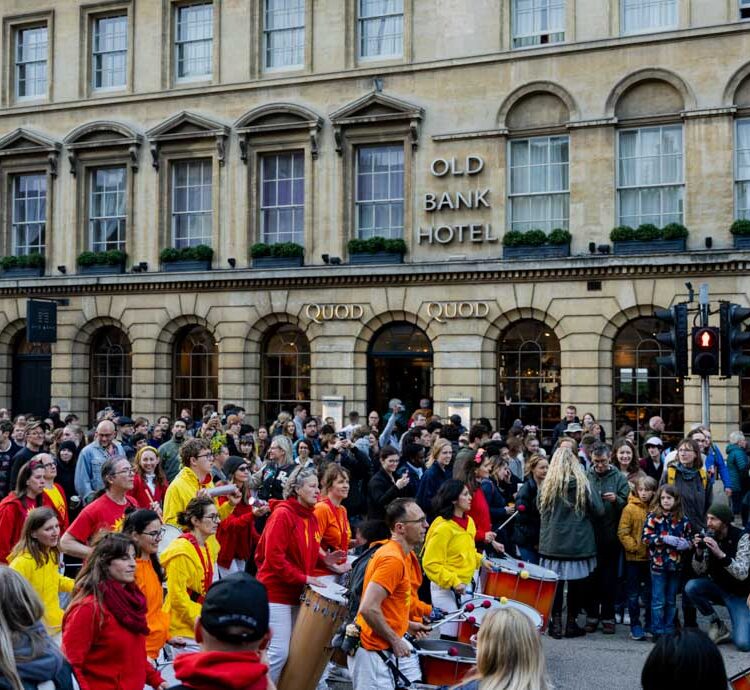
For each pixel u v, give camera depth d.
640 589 11.92
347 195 25.67
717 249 21.91
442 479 12.01
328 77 25.83
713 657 3.96
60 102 29.00
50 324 28.09
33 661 4.86
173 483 10.13
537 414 23.77
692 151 22.42
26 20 29.67
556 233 23.36
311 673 7.98
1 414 19.97
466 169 24.41
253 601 4.13
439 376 24.45
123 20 28.73
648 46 22.84
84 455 13.40
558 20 24.00
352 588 7.85
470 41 24.55
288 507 8.55
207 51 27.67
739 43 22.06
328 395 25.45
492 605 8.66
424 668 7.51
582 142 23.42
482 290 24.08
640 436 22.70
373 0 25.84
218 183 27.05
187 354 27.69
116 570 6.11
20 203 29.94
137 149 28.02
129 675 6.03
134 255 28.19
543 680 4.67
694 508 12.34
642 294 22.50
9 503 9.32
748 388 21.84
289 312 25.98
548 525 11.39
